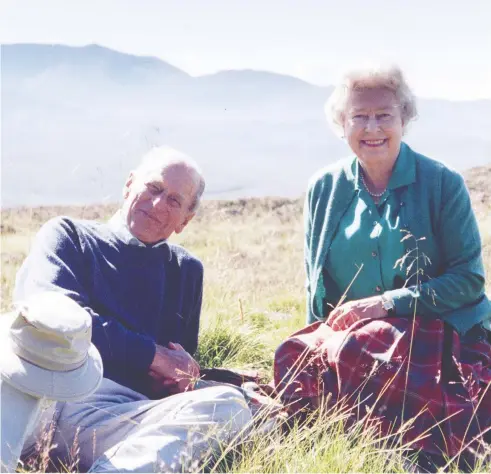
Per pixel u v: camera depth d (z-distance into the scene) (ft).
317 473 10.91
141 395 13.08
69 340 10.61
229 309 21.04
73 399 10.80
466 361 13.42
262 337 18.92
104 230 13.73
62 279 12.85
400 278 13.97
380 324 13.09
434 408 12.57
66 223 13.56
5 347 10.79
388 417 12.60
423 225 13.87
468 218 13.94
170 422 11.25
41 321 10.55
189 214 13.99
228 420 11.67
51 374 10.69
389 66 13.84
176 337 14.44
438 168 14.12
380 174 14.24
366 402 12.67
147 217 13.46
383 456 11.71
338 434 12.02
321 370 13.12
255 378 14.96
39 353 10.62
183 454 10.87
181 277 14.38
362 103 13.85
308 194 15.08
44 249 13.16
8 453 10.32
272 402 12.64
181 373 13.19
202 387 13.91
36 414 10.91
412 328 13.04
